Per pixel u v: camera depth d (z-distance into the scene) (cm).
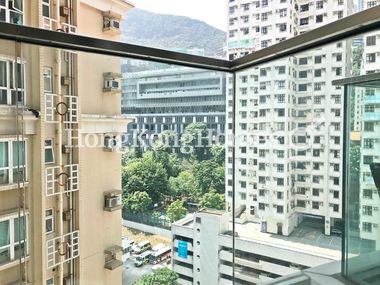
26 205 1203
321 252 1373
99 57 1143
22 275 1212
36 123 1187
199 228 1555
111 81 1260
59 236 1287
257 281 1580
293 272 1463
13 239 1184
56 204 1269
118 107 1330
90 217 1352
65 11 1128
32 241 1228
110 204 1377
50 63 1134
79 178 1309
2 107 1108
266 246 1525
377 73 1100
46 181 1235
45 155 1223
